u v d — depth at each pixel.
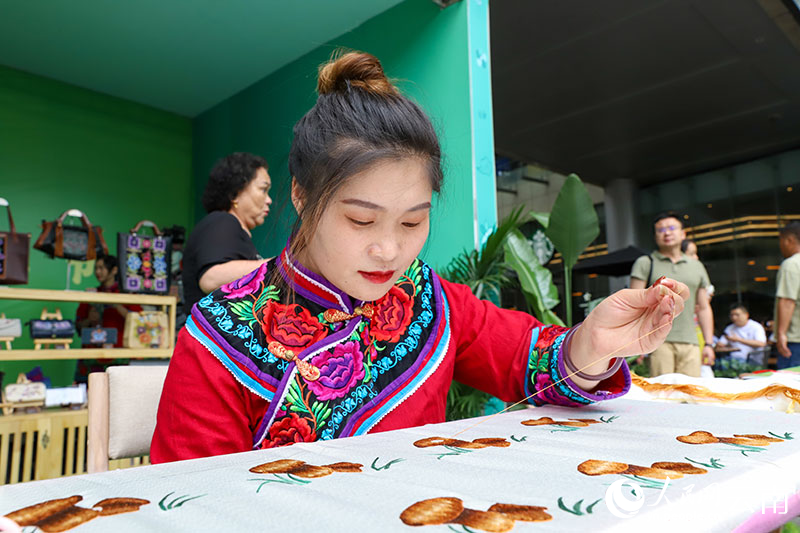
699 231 8.96
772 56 5.54
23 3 3.18
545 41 5.20
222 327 0.65
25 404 2.15
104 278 3.09
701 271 3.21
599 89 6.21
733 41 5.24
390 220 0.54
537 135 7.45
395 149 0.51
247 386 0.63
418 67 3.02
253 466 0.46
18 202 4.00
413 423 0.70
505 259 2.71
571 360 0.70
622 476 0.40
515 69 5.71
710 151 8.12
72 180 4.27
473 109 2.78
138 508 0.34
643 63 5.65
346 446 0.54
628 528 0.29
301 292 0.68
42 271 4.02
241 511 0.33
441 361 0.75
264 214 1.89
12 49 3.73
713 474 0.39
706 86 6.16
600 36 5.12
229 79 4.22
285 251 0.69
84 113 4.36
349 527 0.30
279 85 4.04
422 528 0.29
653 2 4.61
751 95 6.39
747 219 8.52
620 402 0.80
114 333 2.49
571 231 2.94
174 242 3.77
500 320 0.82
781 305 3.52
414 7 3.07
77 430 2.28
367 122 0.53
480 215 2.72
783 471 0.41
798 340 3.46
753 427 0.60
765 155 8.34
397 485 0.39
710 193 8.91
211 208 1.86
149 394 0.87
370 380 0.70
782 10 4.76
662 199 9.41
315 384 0.66
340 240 0.55
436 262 2.81
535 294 2.63
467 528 0.29
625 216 9.22
